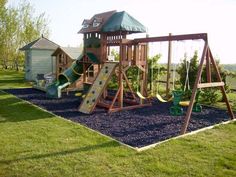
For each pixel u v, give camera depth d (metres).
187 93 11.33
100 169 4.61
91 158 5.06
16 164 4.76
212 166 4.74
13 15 32.38
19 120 7.90
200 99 11.73
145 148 5.63
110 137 6.52
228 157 5.14
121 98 10.13
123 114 9.36
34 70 21.38
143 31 11.47
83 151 5.42
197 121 8.34
